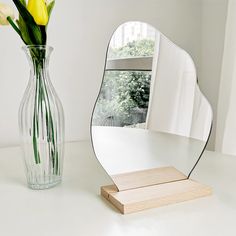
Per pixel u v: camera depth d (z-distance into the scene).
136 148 0.77
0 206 0.69
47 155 0.79
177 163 0.81
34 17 0.71
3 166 0.99
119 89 0.73
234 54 1.14
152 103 0.78
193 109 0.83
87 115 1.36
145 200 0.67
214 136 1.49
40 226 0.59
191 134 0.83
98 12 1.31
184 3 1.51
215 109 1.49
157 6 1.44
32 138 0.77
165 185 0.76
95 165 1.00
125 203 0.65
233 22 1.14
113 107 0.73
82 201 0.71
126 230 0.58
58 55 1.25
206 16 1.52
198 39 1.57
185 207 0.68
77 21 1.27
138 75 0.75
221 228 0.58
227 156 1.10
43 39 0.75
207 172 0.92
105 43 1.34
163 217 0.63
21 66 1.20
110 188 0.74
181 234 0.56
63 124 0.82
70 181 0.85
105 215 0.64
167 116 0.79
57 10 1.22
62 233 0.57
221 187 0.80
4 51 1.17
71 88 1.30
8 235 0.56
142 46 0.75
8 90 1.20
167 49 0.78
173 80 0.80
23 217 0.63
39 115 0.77
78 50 1.29
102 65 1.35
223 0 1.40
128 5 1.37
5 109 1.21
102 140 0.73
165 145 0.80
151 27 0.76
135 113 0.76
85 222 0.61
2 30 1.15
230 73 1.16
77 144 1.29
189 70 0.82
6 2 1.13
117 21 1.35
